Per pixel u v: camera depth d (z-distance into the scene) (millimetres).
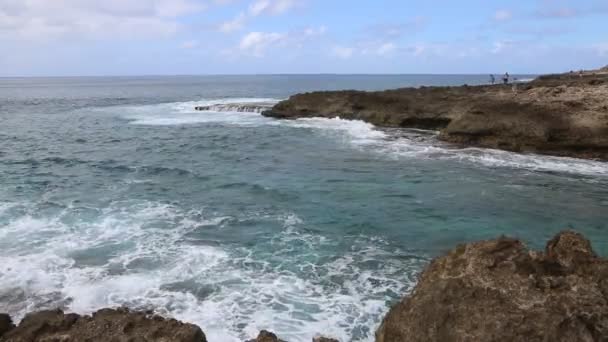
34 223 12672
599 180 18234
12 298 8602
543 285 5602
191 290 9039
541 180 18156
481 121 25328
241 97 76750
